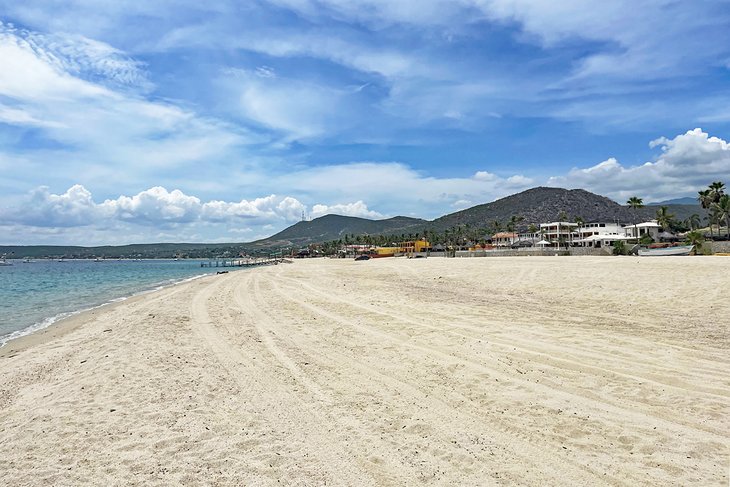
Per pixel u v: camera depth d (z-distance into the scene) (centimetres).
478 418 646
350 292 2280
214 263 17662
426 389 780
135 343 1235
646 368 838
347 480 486
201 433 623
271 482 486
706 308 1360
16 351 1280
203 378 885
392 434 602
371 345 1111
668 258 2792
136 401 762
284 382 844
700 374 794
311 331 1323
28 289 4156
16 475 520
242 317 1647
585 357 926
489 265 3234
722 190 7844
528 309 1527
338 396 758
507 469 498
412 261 5022
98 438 618
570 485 462
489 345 1052
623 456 519
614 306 1495
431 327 1282
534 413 655
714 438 555
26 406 764
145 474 513
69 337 1444
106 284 4791
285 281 3338
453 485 470
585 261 2989
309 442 584
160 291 3288
